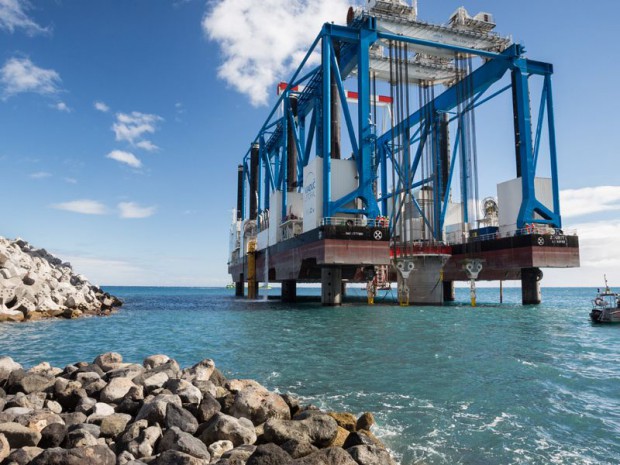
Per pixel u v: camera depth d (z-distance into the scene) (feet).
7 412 31.89
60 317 136.56
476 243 205.57
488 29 195.21
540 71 196.03
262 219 279.49
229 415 33.94
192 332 104.32
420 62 218.59
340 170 176.55
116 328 112.68
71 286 166.81
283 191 230.27
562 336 93.04
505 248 190.19
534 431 36.09
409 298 202.08
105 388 38.55
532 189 188.03
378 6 182.70
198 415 33.60
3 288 123.03
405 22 183.73
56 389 38.86
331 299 185.47
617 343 83.25
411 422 38.01
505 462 30.40
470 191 213.66
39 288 138.92
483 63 206.18
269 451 25.34
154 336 97.60
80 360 70.08
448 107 223.10
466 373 56.95
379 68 212.43
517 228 189.06
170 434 28.68
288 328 109.81
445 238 240.53
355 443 29.09
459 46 190.70
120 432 31.40
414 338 89.61
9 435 27.61
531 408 42.06
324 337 92.02
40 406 36.17
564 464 30.25
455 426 37.09
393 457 30.81
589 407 42.55
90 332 103.91
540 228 184.55
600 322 116.98
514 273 206.90
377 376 55.47
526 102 191.21
